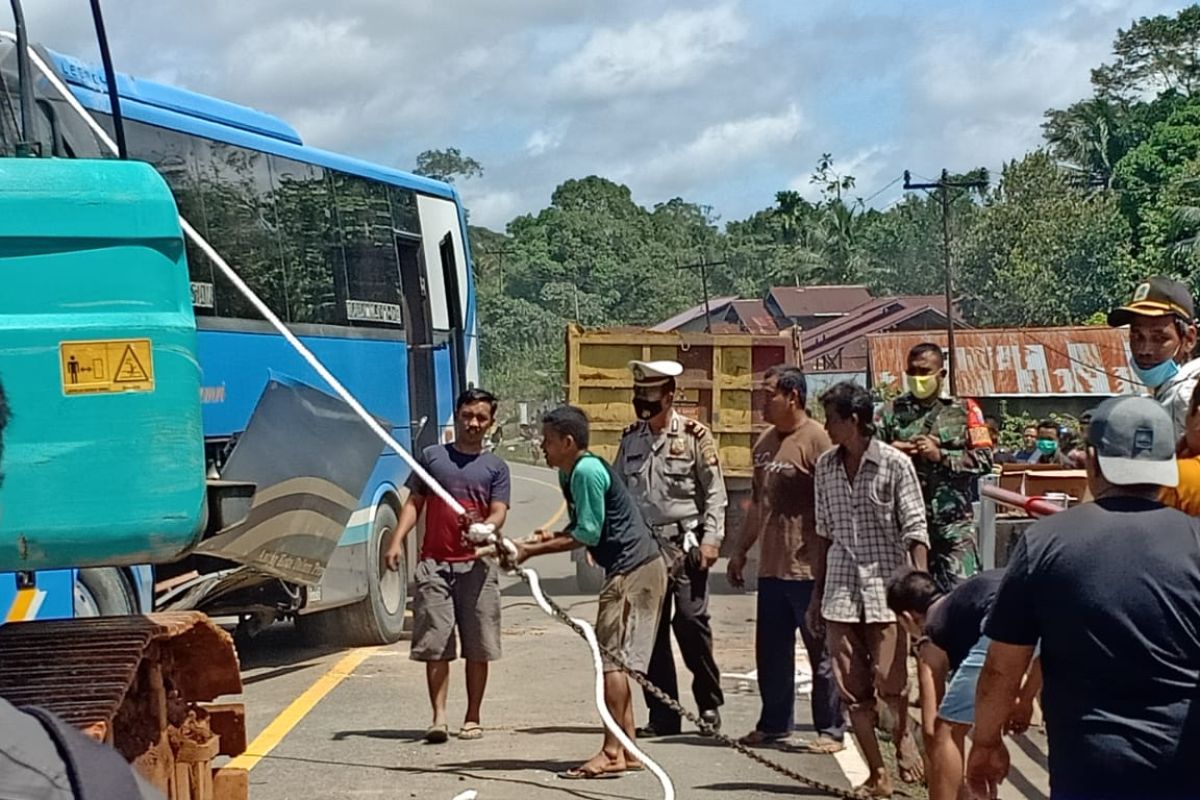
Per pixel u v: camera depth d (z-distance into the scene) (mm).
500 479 8711
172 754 5316
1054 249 58188
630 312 95125
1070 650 4121
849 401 7469
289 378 11016
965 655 5383
